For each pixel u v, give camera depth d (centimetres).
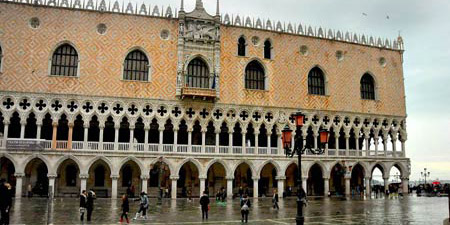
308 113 6838
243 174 6819
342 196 6919
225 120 6359
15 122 5934
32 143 5447
